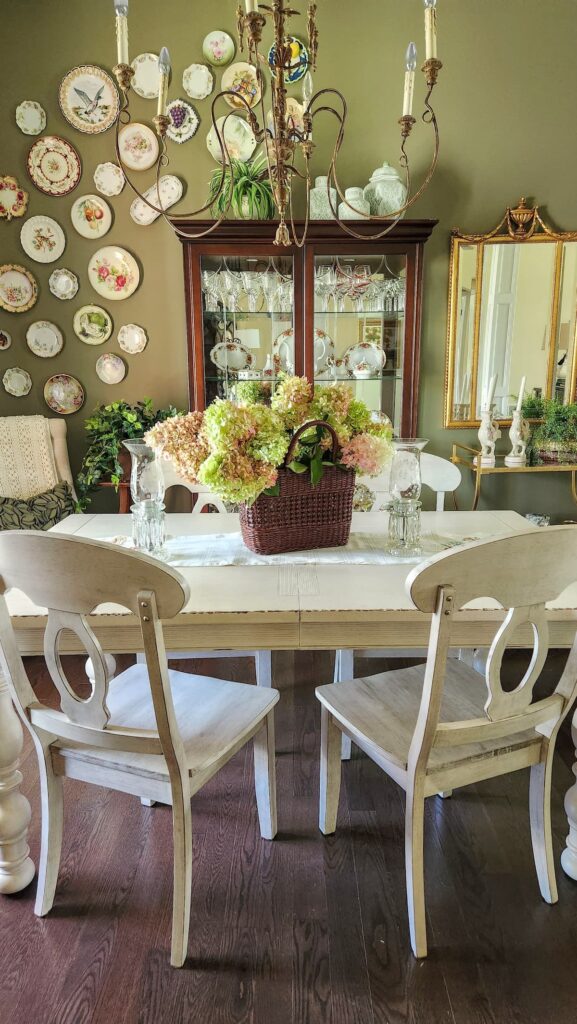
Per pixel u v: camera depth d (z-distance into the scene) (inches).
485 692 56.9
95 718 45.9
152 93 114.7
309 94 57.9
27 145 115.2
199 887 56.8
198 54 113.3
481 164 118.4
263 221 102.7
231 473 57.1
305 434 61.6
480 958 50.1
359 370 114.0
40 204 117.3
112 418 111.7
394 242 106.7
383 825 64.7
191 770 47.5
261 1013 45.8
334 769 60.5
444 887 57.1
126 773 48.3
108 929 52.6
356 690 57.9
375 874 58.3
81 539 38.4
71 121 114.7
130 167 116.6
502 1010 46.1
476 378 124.3
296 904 55.0
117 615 49.8
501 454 128.5
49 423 117.2
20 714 49.3
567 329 123.6
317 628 51.2
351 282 110.3
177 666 98.7
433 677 43.0
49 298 120.6
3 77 113.0
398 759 48.5
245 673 96.3
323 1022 45.3
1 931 52.5
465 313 121.6
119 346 123.3
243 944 51.2
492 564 39.9
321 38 113.3
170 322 122.8
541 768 52.6
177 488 129.0
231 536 70.9
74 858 60.3
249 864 59.4
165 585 39.0
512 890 56.8
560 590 43.2
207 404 113.6
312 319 109.8
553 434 117.6
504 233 119.7
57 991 47.4
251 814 66.3
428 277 121.4
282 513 63.0
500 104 116.6
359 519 78.4
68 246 119.0
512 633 46.9
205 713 54.6
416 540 65.6
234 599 51.9
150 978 48.4
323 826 62.8
